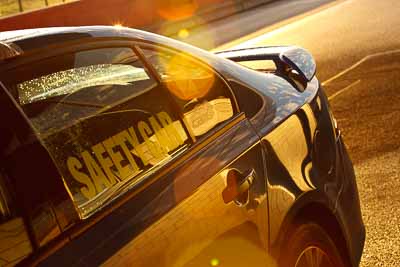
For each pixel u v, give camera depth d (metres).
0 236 1.95
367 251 4.48
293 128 3.25
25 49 2.35
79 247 2.07
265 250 2.79
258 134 2.98
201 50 3.19
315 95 3.65
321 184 3.35
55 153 2.21
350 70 9.66
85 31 2.63
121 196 2.29
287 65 3.75
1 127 2.11
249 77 3.30
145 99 2.67
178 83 2.86
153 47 2.89
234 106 3.04
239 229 2.63
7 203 2.00
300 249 3.08
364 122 7.11
